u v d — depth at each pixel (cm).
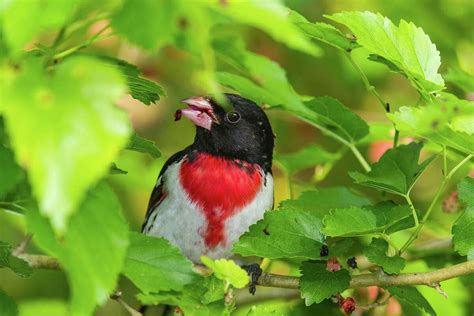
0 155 525
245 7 416
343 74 1441
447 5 1414
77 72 420
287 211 769
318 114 934
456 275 759
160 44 443
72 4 441
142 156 1395
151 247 636
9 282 1322
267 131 1025
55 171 400
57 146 403
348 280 766
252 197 980
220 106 999
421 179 1364
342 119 932
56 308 796
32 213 496
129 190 1374
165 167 1018
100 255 484
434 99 736
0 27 442
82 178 401
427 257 1029
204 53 447
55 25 439
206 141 995
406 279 770
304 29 764
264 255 746
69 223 484
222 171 974
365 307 853
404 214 727
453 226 757
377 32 740
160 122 1526
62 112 409
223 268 642
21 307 790
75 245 482
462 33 1421
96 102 414
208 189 964
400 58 745
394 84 1487
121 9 447
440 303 1002
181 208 970
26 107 409
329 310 1028
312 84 1486
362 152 1414
